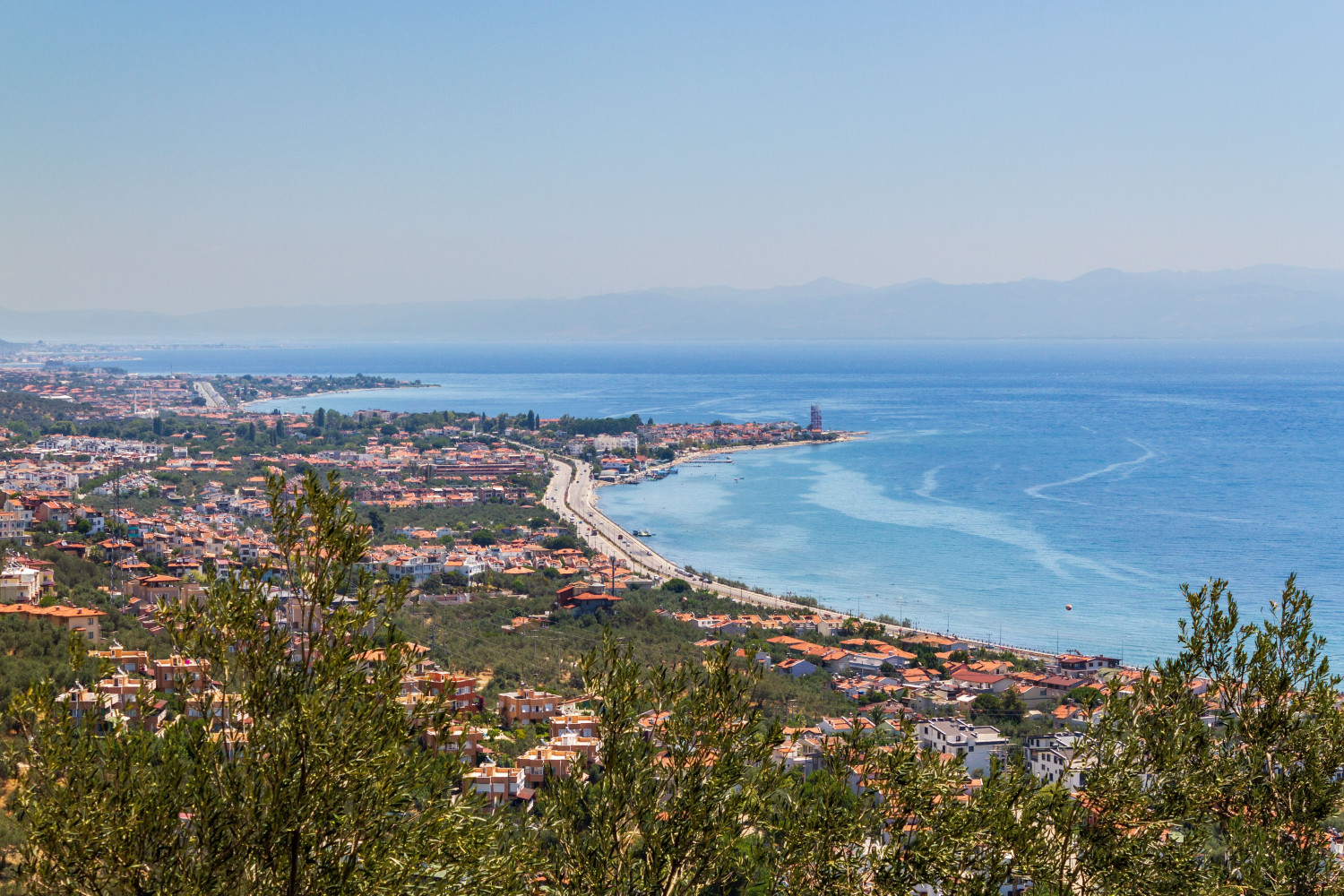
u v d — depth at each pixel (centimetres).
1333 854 2712
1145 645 16175
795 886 2545
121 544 18412
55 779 2205
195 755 2308
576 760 2761
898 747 2794
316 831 2259
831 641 15888
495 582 19725
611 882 2583
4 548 14725
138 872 2172
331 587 2436
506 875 2388
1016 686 13000
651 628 16038
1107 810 2703
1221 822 2825
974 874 2617
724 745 2716
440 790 2416
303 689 2370
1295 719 2803
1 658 8088
